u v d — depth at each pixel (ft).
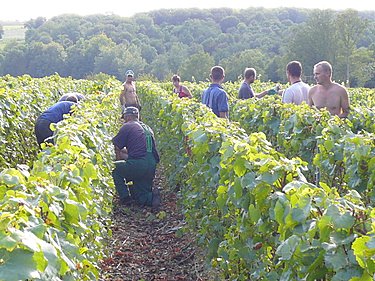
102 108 26.32
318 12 185.26
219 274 14.85
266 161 10.53
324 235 7.75
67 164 11.38
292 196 8.76
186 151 21.59
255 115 24.43
